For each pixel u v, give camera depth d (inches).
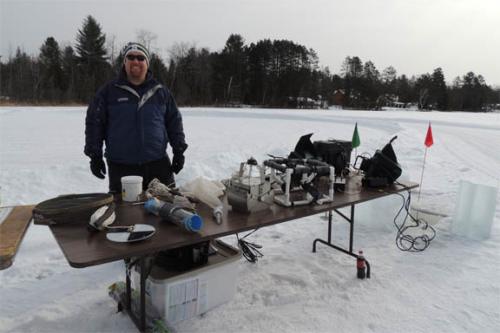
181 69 2327.8
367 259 130.4
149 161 118.0
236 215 87.4
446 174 296.5
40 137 494.6
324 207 95.3
